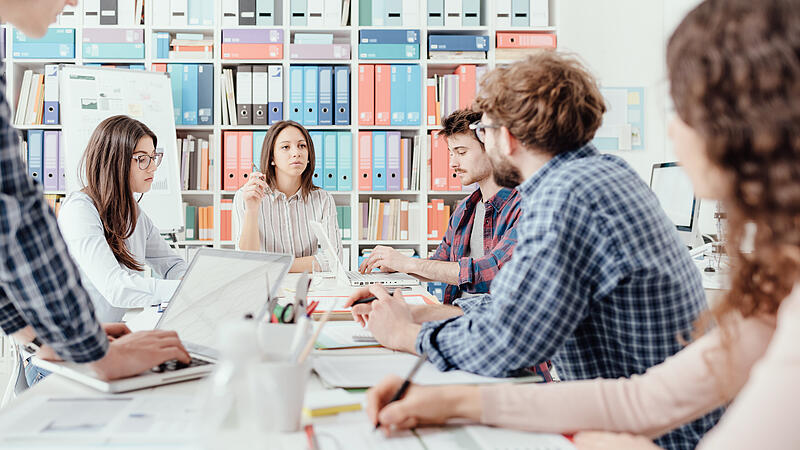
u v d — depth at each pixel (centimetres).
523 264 82
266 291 100
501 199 199
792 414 40
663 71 55
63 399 74
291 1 344
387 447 62
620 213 82
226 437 50
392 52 346
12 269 70
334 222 276
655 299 84
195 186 342
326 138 339
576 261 81
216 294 106
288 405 65
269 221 263
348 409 73
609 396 68
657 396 66
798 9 45
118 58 336
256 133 336
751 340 62
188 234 342
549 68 94
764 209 47
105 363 79
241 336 51
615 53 377
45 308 73
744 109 46
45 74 330
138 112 322
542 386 71
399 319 106
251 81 341
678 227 252
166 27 339
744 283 61
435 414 68
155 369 85
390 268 215
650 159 383
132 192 184
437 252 231
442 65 359
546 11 356
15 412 69
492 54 352
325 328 124
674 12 364
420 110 346
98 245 169
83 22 339
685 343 86
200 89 339
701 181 52
